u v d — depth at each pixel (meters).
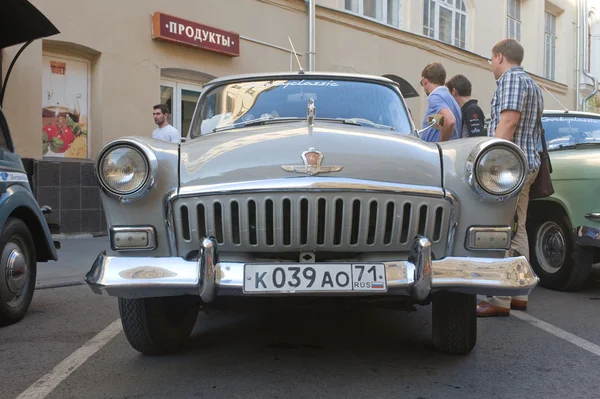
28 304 4.33
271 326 4.01
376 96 4.02
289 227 2.70
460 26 15.36
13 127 7.54
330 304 2.86
